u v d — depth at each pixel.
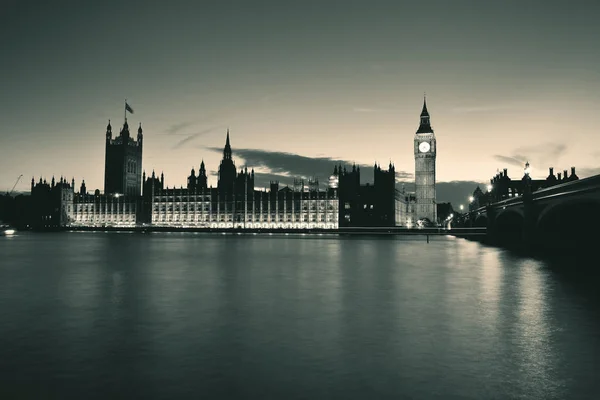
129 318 20.66
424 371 13.59
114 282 32.72
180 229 198.25
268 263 47.97
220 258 54.72
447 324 19.33
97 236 153.00
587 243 62.38
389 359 14.69
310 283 32.09
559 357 14.81
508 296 26.30
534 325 19.08
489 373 13.42
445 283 31.94
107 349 15.87
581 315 21.02
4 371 13.72
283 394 11.96
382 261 50.47
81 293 27.66
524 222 63.00
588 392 12.07
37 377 13.23
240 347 16.05
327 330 18.39
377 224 195.12
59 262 49.16
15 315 21.36
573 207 57.25
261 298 25.83
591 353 15.22
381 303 24.20
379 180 196.62
